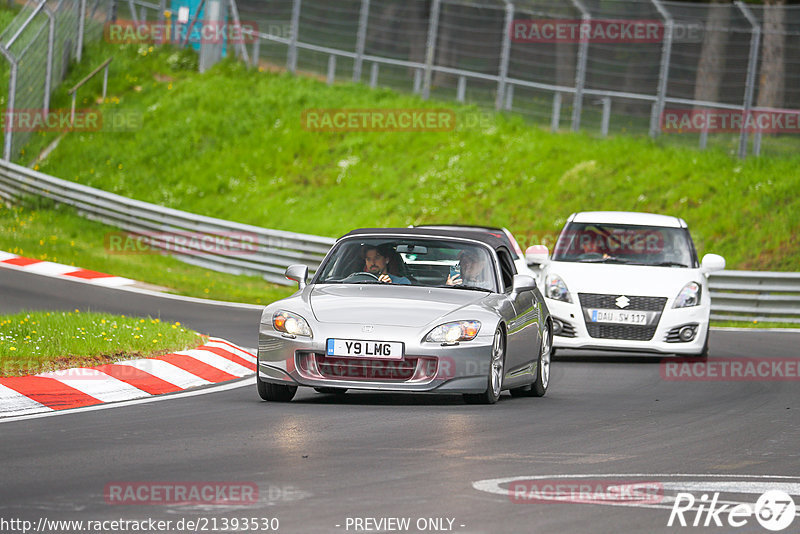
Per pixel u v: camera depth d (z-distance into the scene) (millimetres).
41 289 78625
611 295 57938
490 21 179875
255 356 52562
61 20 146250
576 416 37594
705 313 58156
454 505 23219
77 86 135500
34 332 47375
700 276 59625
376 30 167500
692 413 39219
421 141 130125
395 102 138125
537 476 26547
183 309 75438
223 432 32438
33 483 24922
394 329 38156
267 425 33875
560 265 60250
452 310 39250
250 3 159625
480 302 40281
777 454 30734
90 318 53875
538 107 135375
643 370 54625
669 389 47062
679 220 63844
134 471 26438
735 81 135375
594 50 158375
